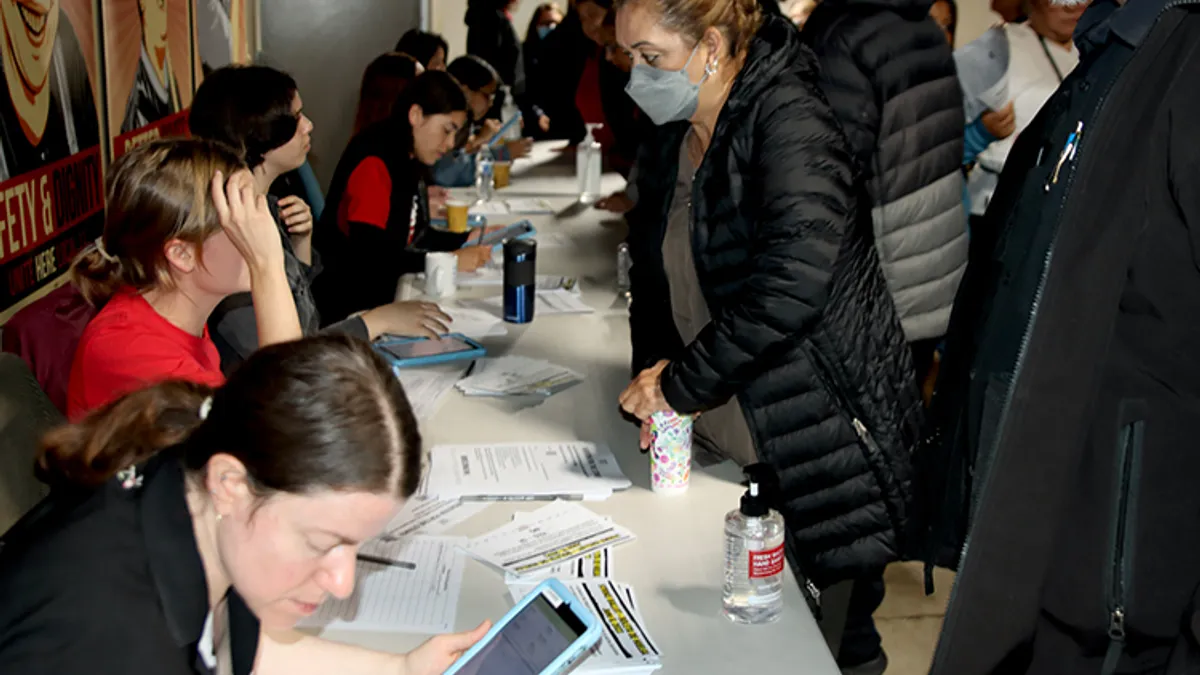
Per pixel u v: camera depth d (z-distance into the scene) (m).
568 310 2.77
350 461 0.90
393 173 3.27
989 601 1.40
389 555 1.54
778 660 1.33
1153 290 1.30
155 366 1.64
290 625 1.03
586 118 5.66
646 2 1.74
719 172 1.82
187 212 1.64
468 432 1.97
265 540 0.93
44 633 0.89
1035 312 1.33
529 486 1.74
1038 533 1.37
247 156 2.42
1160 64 1.25
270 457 0.89
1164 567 1.36
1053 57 3.55
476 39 6.43
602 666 1.28
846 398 1.93
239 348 2.14
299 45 5.43
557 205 4.16
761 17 1.84
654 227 2.14
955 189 2.65
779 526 1.41
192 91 3.99
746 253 1.84
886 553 2.03
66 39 2.62
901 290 2.63
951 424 1.87
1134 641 1.39
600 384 2.24
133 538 0.94
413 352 2.36
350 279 3.24
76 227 2.66
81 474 0.97
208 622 0.99
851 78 2.43
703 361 1.72
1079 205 1.29
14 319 1.74
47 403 1.60
